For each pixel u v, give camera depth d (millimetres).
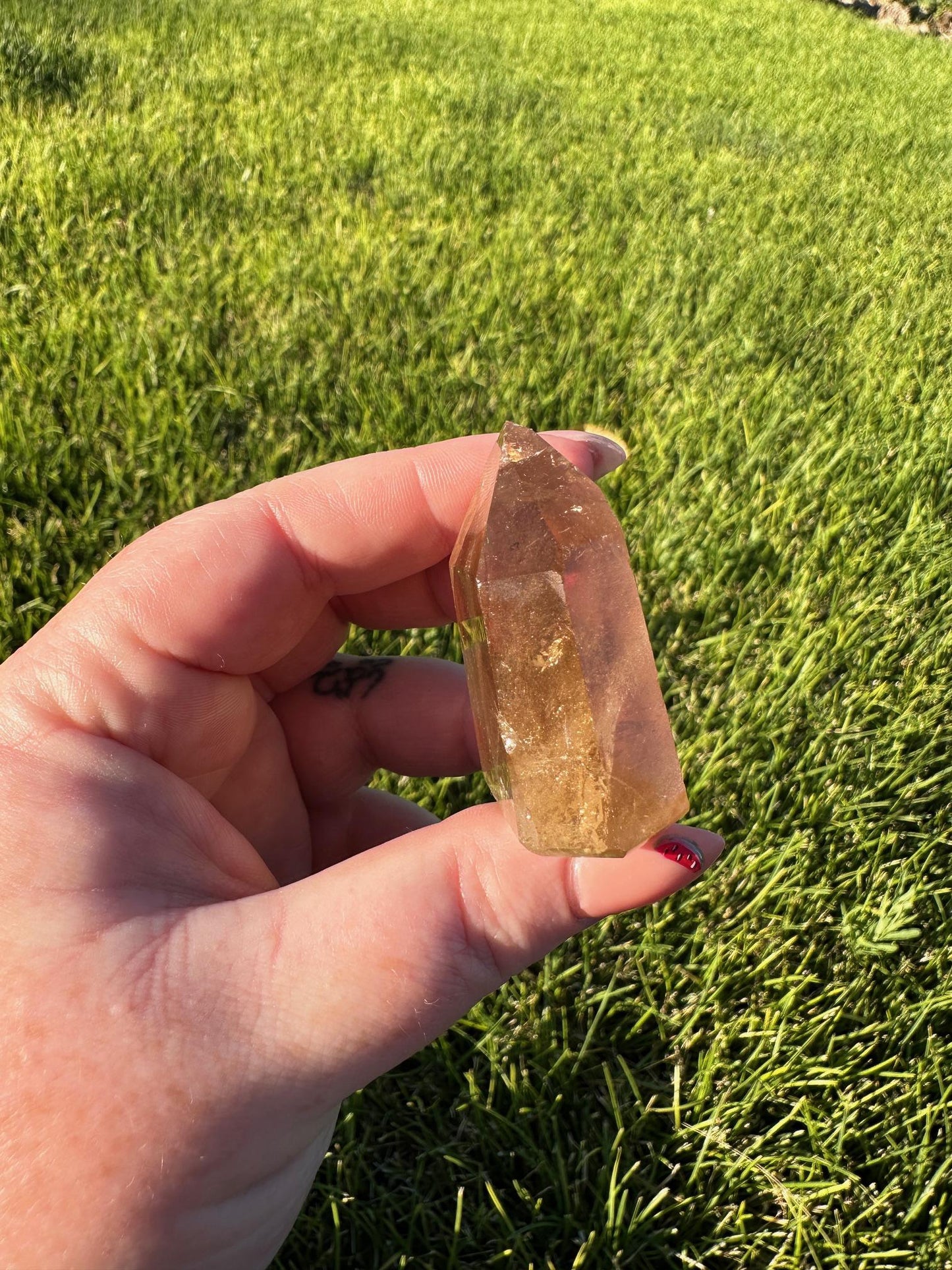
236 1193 101
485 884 108
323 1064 102
